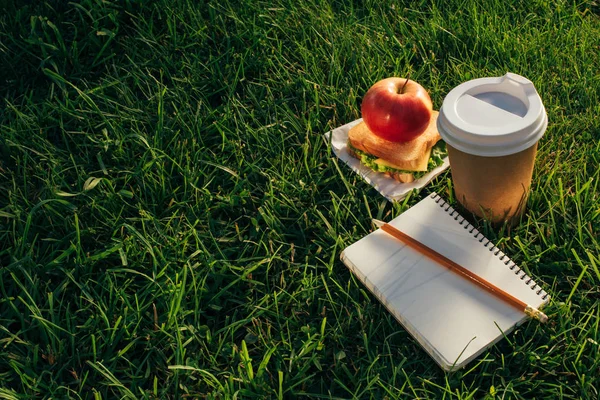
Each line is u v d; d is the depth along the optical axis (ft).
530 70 2.89
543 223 2.35
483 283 2.16
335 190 2.56
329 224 2.40
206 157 2.63
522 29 3.13
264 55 3.01
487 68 2.92
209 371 2.08
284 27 3.14
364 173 2.56
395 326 2.17
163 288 2.23
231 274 2.31
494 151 2.07
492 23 3.14
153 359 2.12
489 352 2.08
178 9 3.16
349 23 3.18
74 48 2.96
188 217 2.46
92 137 2.70
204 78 2.97
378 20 3.21
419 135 2.49
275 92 2.92
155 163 2.58
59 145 2.72
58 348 2.12
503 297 2.13
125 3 3.17
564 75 2.88
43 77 2.95
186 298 2.22
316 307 2.23
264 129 2.70
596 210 2.33
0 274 2.20
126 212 2.48
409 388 2.03
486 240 2.29
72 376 2.08
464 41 3.10
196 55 3.01
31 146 2.66
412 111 2.41
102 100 2.86
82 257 2.32
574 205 2.39
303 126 2.75
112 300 2.24
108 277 2.23
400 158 2.47
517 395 1.98
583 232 2.31
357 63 3.01
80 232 2.38
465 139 2.09
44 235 2.41
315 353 2.08
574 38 3.03
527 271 2.24
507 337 2.09
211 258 2.30
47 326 2.08
